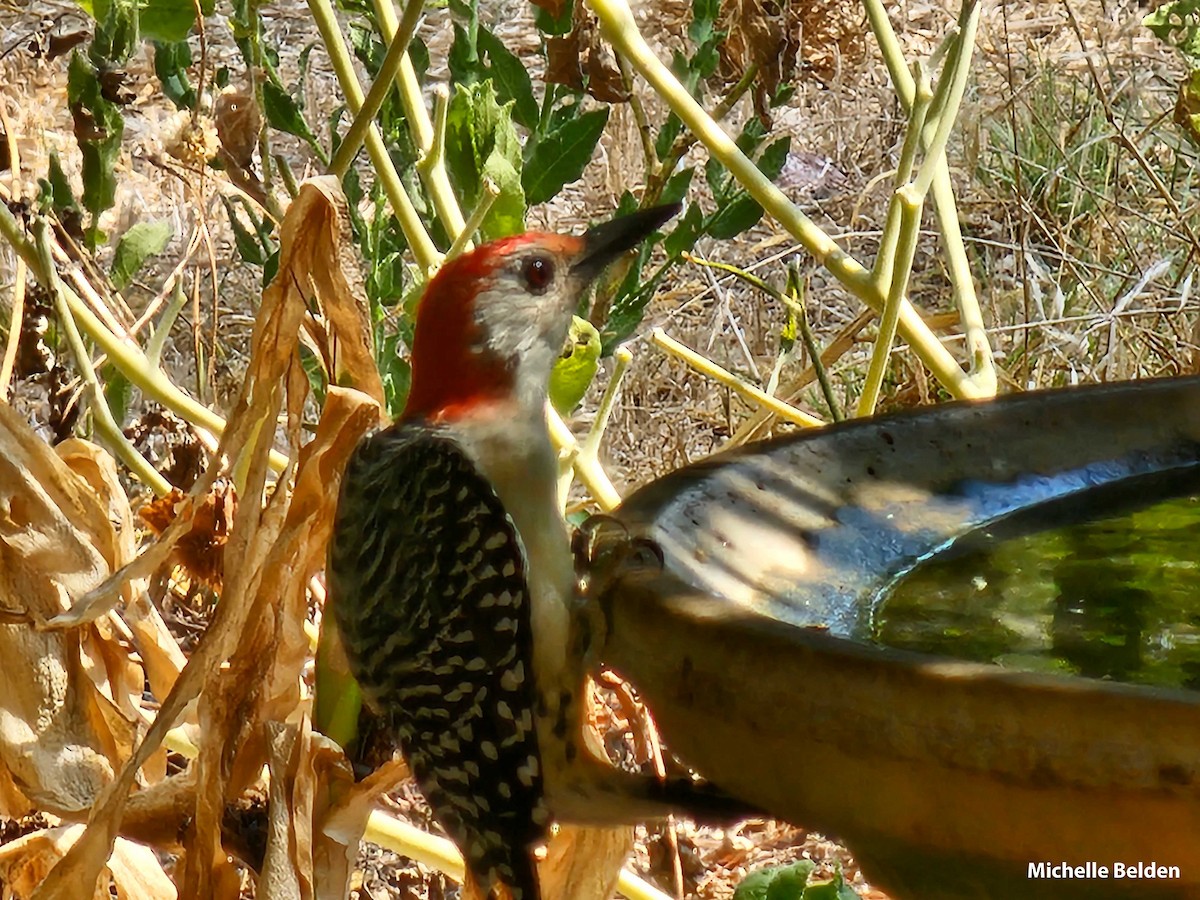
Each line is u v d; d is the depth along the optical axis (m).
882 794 3.90
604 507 7.68
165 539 5.85
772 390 9.28
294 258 5.77
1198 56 10.17
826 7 9.11
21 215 7.51
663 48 15.02
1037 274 12.87
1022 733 3.62
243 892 8.85
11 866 7.03
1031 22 17.05
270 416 5.87
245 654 5.93
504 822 5.64
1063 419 6.19
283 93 9.09
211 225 13.73
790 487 5.64
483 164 8.14
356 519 5.94
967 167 15.25
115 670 6.72
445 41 17.22
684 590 4.52
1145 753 3.50
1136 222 13.82
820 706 3.92
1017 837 3.73
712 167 9.87
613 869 6.62
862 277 7.75
